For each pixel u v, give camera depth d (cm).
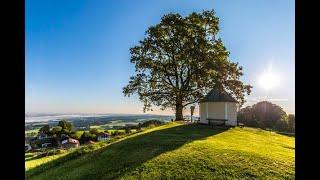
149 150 2242
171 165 1847
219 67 5028
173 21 5228
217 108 4253
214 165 1812
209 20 5300
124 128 4706
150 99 5269
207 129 3634
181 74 5200
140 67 5288
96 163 2169
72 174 2031
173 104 5259
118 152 2331
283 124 5150
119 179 1736
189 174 1709
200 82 5034
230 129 3788
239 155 2011
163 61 5288
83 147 2956
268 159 1950
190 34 5172
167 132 3269
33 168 2522
